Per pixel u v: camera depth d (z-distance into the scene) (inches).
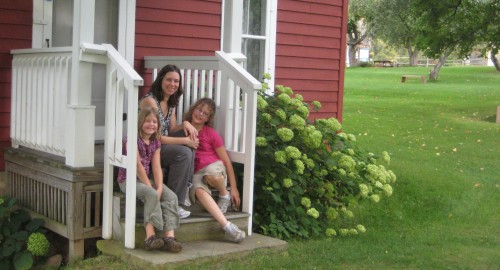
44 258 250.1
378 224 309.4
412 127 650.8
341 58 416.5
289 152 262.4
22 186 270.4
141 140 223.8
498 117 687.1
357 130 629.9
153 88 246.8
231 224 236.4
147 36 320.8
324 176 286.7
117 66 221.8
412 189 370.0
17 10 282.4
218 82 264.5
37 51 255.3
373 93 1068.5
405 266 237.5
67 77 236.5
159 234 226.5
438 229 302.8
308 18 396.8
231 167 251.9
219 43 349.4
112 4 308.7
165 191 225.0
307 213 266.8
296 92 395.5
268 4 375.9
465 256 255.0
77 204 232.4
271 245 237.3
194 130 241.1
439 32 752.3
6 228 247.6
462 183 389.7
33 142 260.8
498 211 339.3
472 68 1897.1
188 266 211.8
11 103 280.5
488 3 735.1
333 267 228.4
